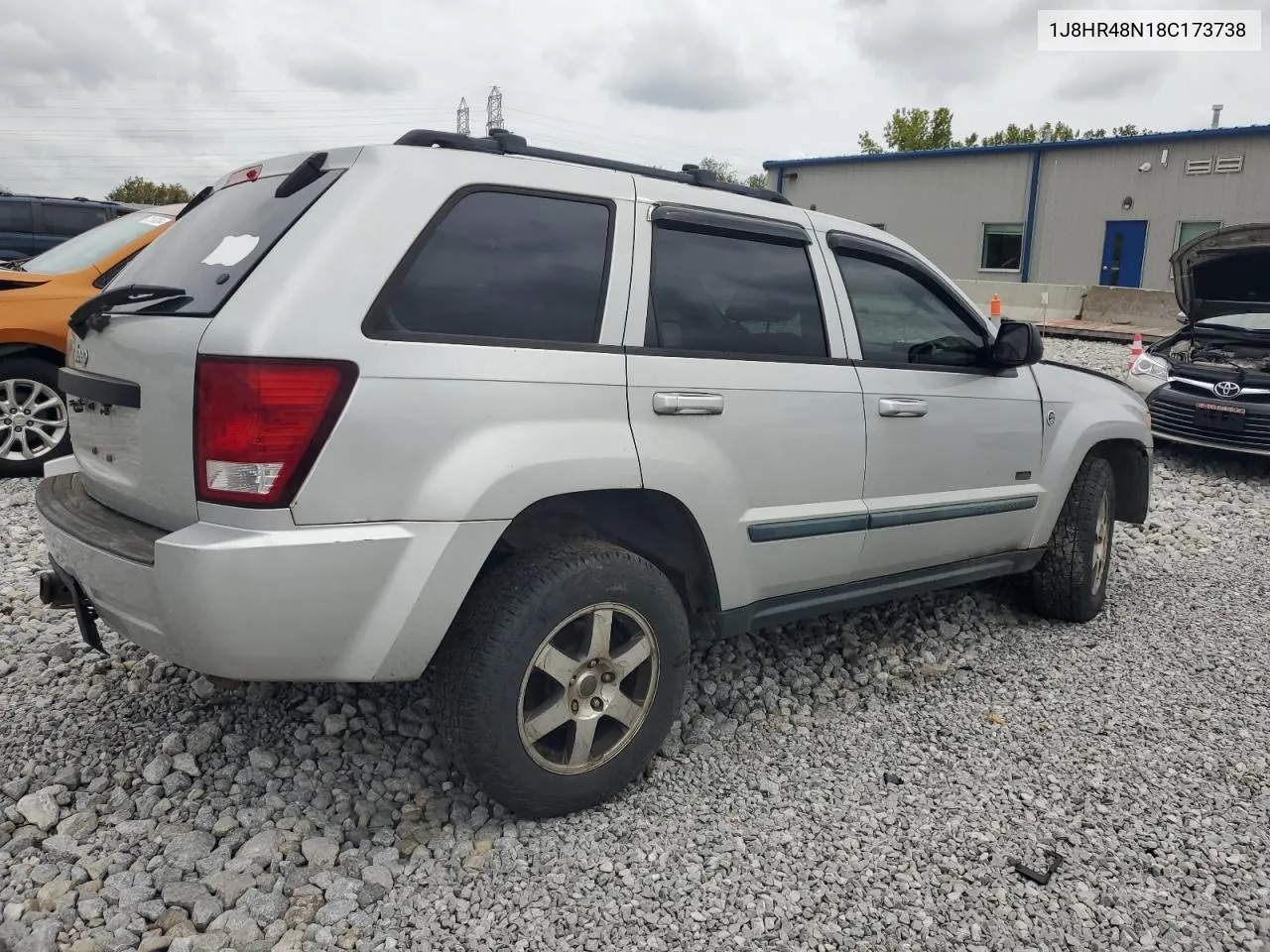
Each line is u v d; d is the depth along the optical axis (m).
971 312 4.29
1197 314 10.67
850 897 2.70
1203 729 3.79
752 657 4.26
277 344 2.40
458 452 2.62
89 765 3.09
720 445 3.19
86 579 2.71
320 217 2.59
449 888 2.64
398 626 2.57
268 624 2.44
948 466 4.03
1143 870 2.88
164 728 3.33
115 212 15.35
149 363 2.60
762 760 3.42
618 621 3.00
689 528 3.20
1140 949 2.56
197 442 2.46
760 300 3.44
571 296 2.93
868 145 49.31
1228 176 23.00
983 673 4.26
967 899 2.72
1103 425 4.80
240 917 2.44
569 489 2.79
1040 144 25.70
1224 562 6.20
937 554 4.09
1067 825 3.09
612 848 2.85
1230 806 3.23
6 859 2.62
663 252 3.19
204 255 2.84
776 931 2.55
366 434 2.49
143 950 2.33
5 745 3.19
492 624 2.71
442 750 3.28
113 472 2.87
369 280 2.55
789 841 2.94
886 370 3.80
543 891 2.65
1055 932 2.60
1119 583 5.66
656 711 3.08
